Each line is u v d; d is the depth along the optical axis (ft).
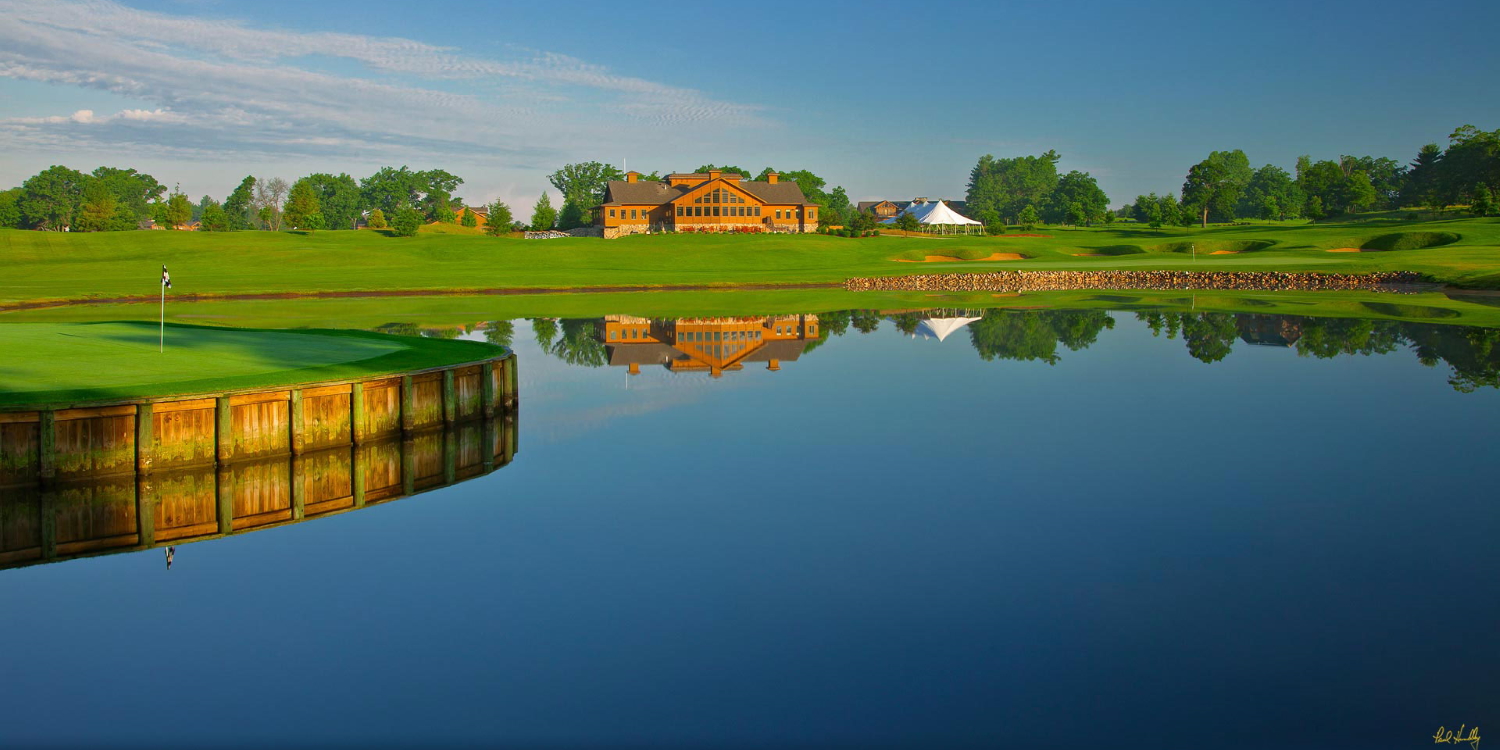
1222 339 162.20
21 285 260.62
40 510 68.74
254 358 95.50
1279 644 45.39
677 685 42.27
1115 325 188.03
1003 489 72.23
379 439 86.48
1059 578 53.98
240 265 359.87
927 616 49.06
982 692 41.39
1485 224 414.21
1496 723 38.27
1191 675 42.57
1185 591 51.90
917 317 209.26
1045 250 428.97
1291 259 346.13
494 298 252.42
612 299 253.03
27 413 69.51
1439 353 140.77
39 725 39.42
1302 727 38.22
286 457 80.38
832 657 44.73
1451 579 53.16
